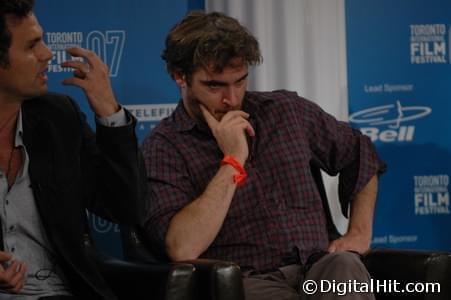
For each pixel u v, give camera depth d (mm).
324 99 9766
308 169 7992
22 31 6055
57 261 6371
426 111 9977
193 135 7922
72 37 9070
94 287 6340
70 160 6492
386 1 9859
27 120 6453
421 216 10023
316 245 7805
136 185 6523
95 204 6832
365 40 9852
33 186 6293
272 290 7336
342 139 8344
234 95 7664
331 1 9742
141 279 6602
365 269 6777
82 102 9102
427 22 9930
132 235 7656
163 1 9258
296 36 9625
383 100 9898
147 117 9258
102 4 9125
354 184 8328
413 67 9930
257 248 7703
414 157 9977
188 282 6332
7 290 5840
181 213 7426
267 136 7992
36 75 6152
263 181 7848
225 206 7387
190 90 7781
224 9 9492
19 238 6305
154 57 9242
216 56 7473
